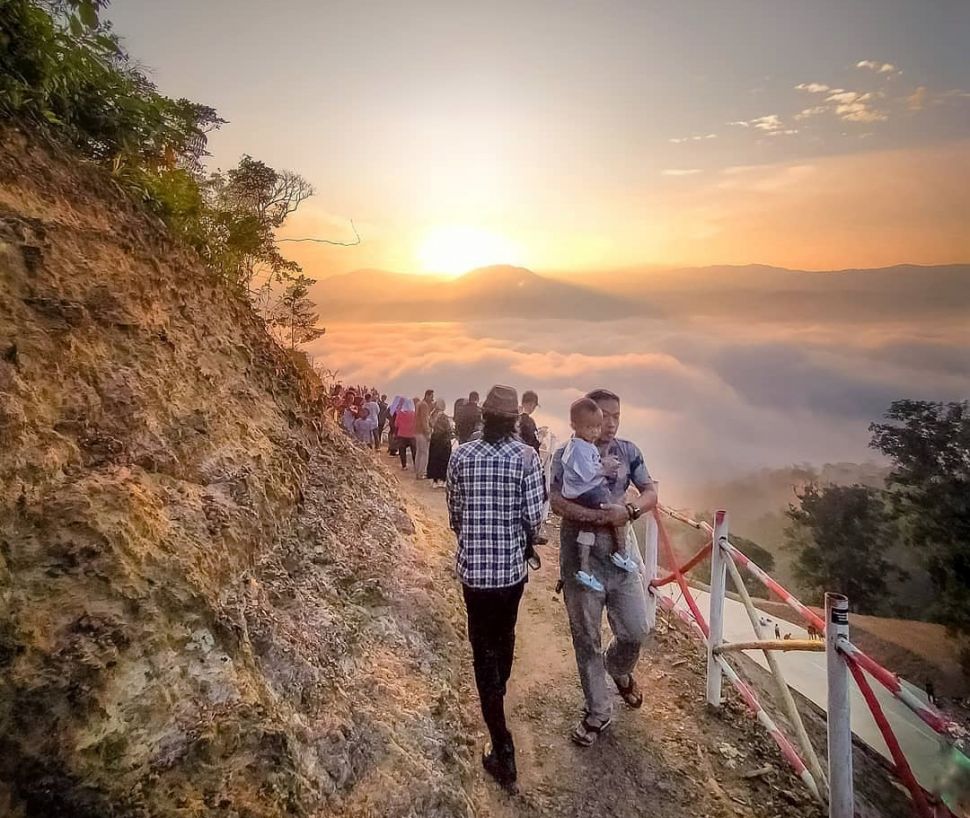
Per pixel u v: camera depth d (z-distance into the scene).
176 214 4.22
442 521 7.38
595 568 3.41
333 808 2.13
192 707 1.87
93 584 1.86
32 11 2.97
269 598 2.82
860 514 30.81
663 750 3.48
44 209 2.77
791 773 3.38
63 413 2.29
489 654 3.04
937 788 2.36
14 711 1.54
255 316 5.02
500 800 3.01
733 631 11.51
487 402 3.09
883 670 2.52
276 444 3.87
